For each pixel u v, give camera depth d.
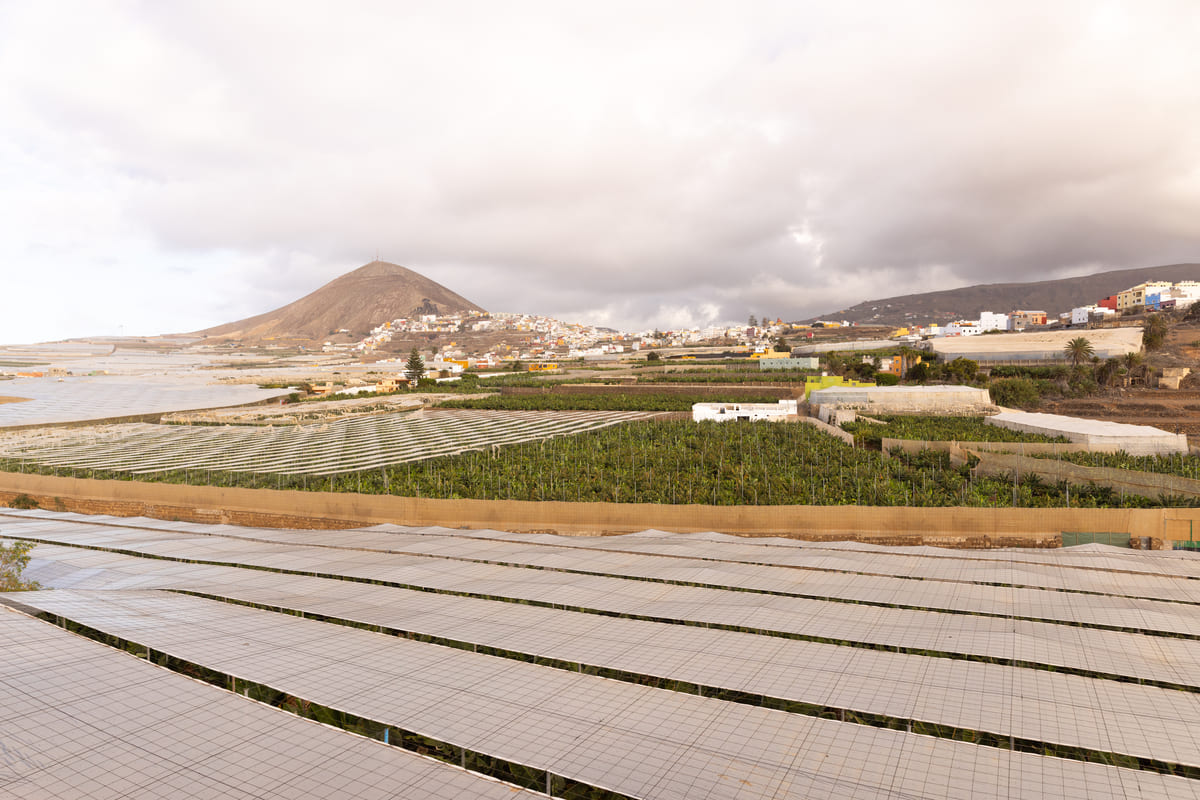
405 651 24.27
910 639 25.70
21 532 50.19
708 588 33.69
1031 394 136.00
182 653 22.06
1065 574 36.16
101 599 27.92
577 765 16.81
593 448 93.94
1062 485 65.19
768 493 66.88
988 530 52.28
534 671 22.75
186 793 14.90
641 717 19.45
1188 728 18.86
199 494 68.44
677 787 16.08
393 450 100.56
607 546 44.53
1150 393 149.12
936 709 19.77
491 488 73.00
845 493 66.88
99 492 73.44
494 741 17.78
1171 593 32.78
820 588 33.47
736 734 18.56
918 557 40.53
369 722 18.73
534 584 33.94
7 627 22.95
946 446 81.06
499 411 151.12
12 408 167.62
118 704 18.48
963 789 16.17
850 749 17.88
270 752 16.78
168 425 134.62
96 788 14.80
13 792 14.41
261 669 21.36
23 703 17.91
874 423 106.00
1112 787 16.28
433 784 15.95
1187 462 75.00
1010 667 23.17
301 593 31.97
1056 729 18.64
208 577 35.34
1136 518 49.94
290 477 82.38
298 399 192.25
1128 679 22.38
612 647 24.84
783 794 15.90
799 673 22.47
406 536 48.69
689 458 83.94
